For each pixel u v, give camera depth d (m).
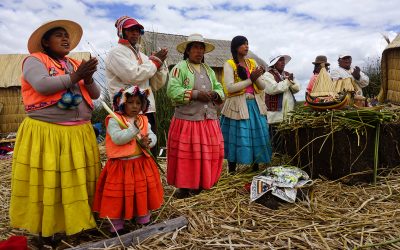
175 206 3.85
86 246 2.90
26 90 3.01
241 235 3.15
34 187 2.90
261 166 5.44
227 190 4.32
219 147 4.38
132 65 3.80
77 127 3.08
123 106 3.18
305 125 4.91
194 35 4.30
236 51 4.80
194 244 2.98
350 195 4.07
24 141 2.96
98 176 3.24
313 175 4.90
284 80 5.64
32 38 2.97
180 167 4.20
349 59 6.95
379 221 3.32
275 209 3.79
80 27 3.29
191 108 4.24
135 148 3.17
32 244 3.14
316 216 3.47
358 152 4.49
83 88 3.16
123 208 3.16
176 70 4.31
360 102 5.92
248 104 4.83
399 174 4.65
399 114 5.08
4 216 3.76
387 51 8.05
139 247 2.93
